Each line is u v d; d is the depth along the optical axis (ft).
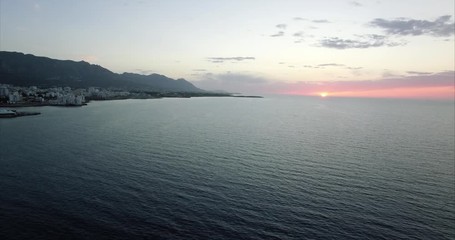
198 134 369.30
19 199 157.38
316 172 216.13
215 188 179.42
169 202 158.30
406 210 156.66
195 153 264.72
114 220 138.10
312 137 374.84
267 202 161.89
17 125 414.62
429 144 338.95
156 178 194.08
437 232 136.36
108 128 397.60
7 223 132.67
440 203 165.89
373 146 319.47
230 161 240.73
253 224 138.62
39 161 228.02
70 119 490.08
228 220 141.49
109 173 201.98
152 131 382.01
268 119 593.42
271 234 130.93
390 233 134.51
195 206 154.61
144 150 270.26
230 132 396.16
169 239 124.67
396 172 220.43
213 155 259.39
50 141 302.86
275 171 216.13
